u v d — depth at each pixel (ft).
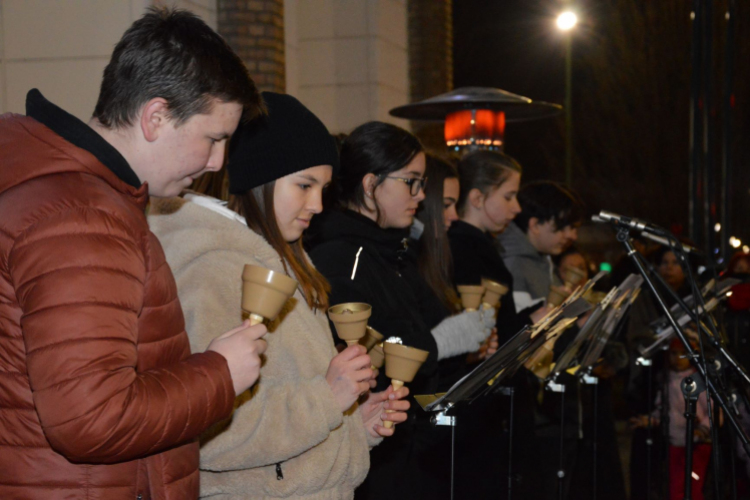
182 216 5.73
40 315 3.88
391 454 7.97
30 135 4.29
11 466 4.24
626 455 17.38
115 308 4.02
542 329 6.64
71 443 3.91
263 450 5.41
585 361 10.10
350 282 7.88
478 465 9.03
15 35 15.05
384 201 8.74
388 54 25.07
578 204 13.56
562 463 10.61
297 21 23.53
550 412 11.53
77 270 3.94
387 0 25.02
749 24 28.32
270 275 4.75
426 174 10.09
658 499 13.35
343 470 5.95
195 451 4.90
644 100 60.75
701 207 26.63
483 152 12.10
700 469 12.19
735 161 29.25
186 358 4.67
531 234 13.62
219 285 5.52
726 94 26.05
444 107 18.66
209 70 4.53
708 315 8.26
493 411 9.42
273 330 5.84
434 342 8.29
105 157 4.44
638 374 14.20
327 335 6.40
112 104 4.53
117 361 3.98
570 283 13.16
